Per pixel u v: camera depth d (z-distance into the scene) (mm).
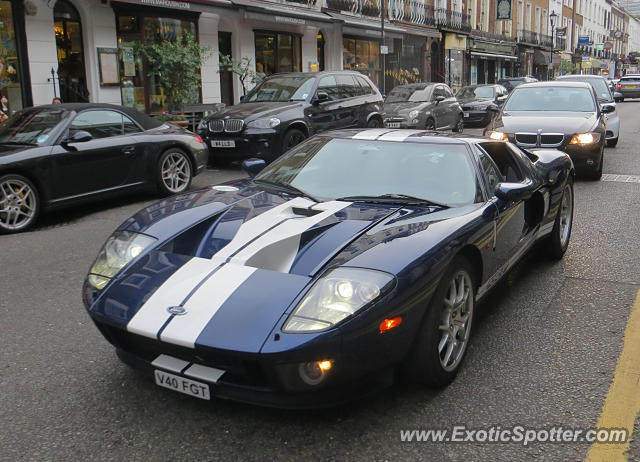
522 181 4242
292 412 2729
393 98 15852
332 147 4016
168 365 2533
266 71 18266
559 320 3854
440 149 3801
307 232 2920
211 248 2848
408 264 2607
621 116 24984
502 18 37875
